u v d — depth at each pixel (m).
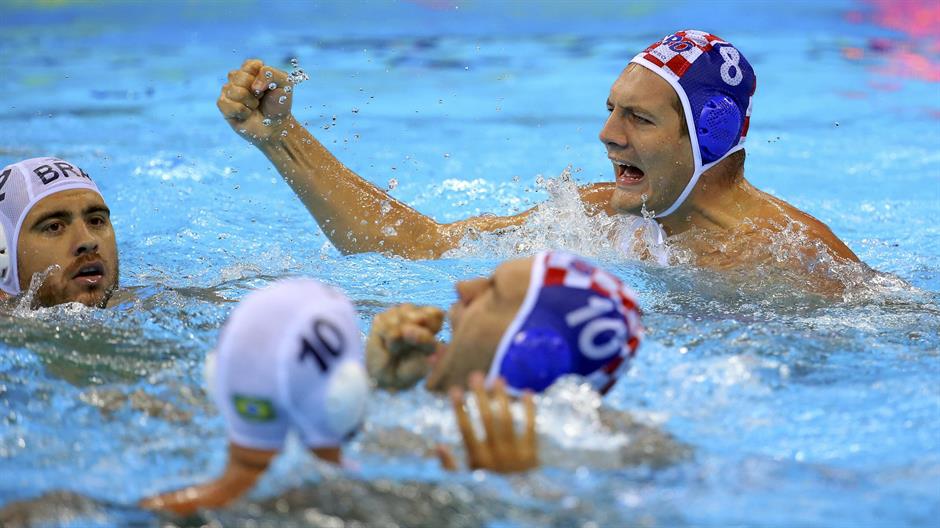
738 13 44.06
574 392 7.82
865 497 7.48
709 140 13.02
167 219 18.59
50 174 12.05
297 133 14.51
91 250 11.92
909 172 22.59
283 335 6.57
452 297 13.25
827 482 7.71
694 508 7.13
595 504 7.05
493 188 21.33
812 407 9.28
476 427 7.68
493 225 15.50
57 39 39.62
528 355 7.76
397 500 6.98
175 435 8.40
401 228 15.20
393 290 13.56
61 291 11.83
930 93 31.06
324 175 14.73
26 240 11.81
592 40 39.78
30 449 8.18
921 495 7.54
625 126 13.09
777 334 11.06
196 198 20.19
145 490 7.41
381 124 27.70
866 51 37.22
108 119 27.95
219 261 15.70
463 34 40.94
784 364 10.23
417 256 15.16
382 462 7.52
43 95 30.98
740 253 13.42
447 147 25.23
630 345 8.16
